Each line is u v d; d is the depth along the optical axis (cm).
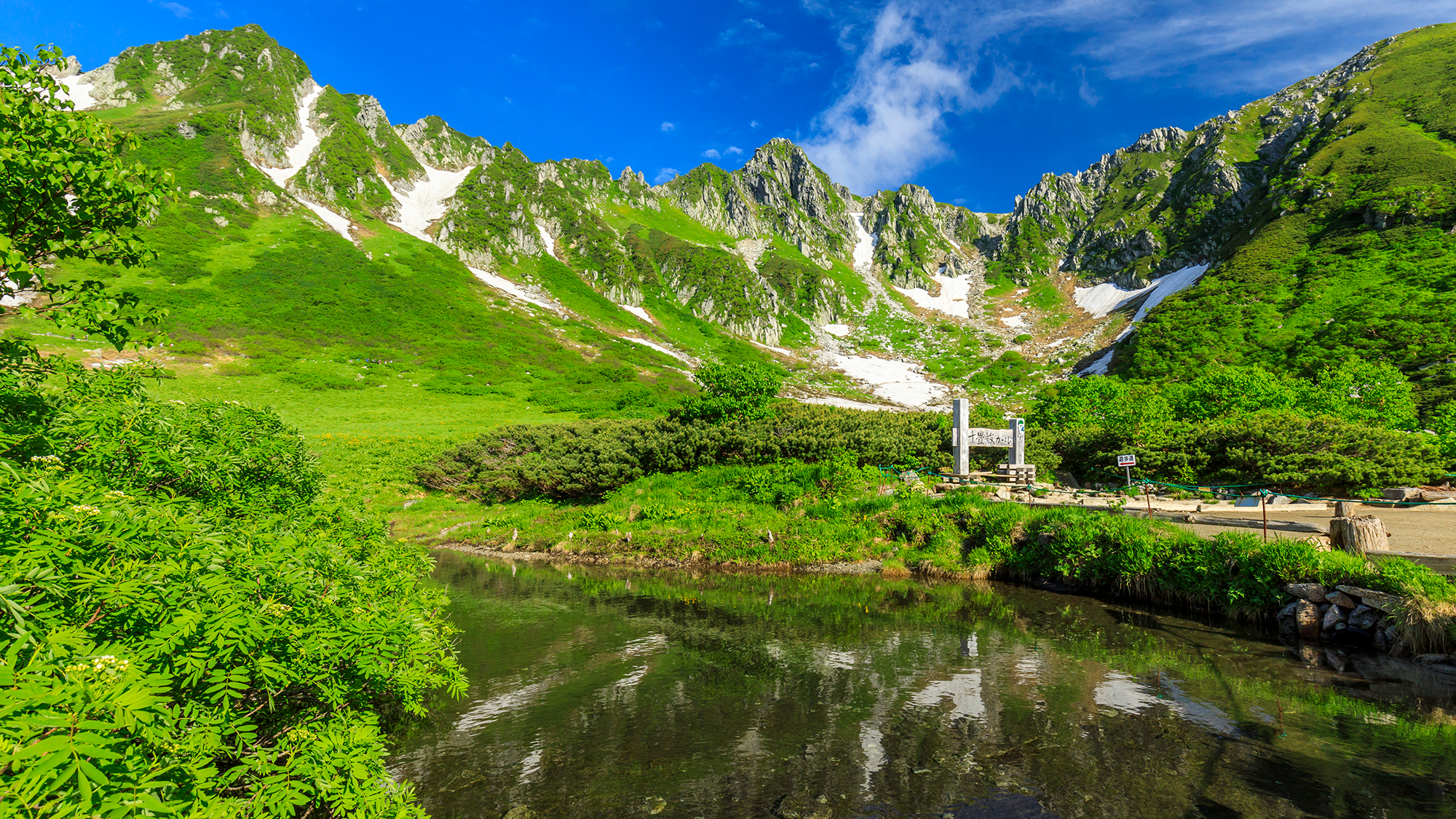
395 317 9206
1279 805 502
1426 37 16500
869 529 1733
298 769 369
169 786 282
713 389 2877
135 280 8138
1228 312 9412
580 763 616
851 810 522
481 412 6303
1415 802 500
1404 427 3197
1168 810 502
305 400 6153
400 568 923
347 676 454
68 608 300
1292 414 2303
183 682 331
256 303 8538
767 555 1711
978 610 1176
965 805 522
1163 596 1151
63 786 248
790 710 733
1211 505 1838
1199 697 721
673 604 1304
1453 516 1487
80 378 559
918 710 719
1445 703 679
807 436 2472
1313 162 12750
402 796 458
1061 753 603
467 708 757
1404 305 7375
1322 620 920
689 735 675
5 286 480
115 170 525
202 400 791
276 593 425
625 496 2369
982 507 1631
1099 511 1534
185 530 372
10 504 292
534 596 1402
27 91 515
